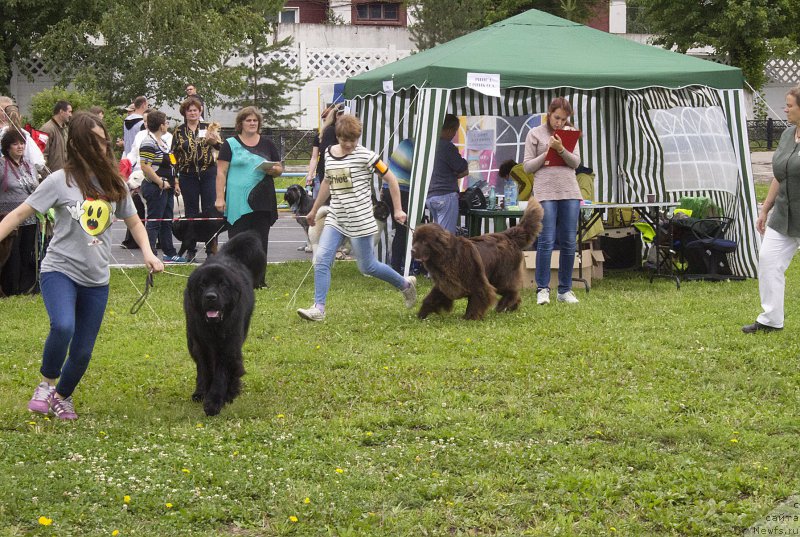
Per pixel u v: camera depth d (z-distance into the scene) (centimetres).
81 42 2492
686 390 591
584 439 502
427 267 804
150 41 2433
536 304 891
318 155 1346
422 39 2802
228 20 2628
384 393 586
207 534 376
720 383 611
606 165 1240
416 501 411
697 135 1145
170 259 1197
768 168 2475
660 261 1095
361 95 1180
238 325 534
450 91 1034
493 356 683
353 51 2886
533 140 877
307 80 2802
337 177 791
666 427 514
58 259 507
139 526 382
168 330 784
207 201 1150
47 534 371
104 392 594
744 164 1041
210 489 420
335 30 3059
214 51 2478
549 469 449
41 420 523
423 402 569
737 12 2838
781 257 738
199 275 521
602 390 588
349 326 792
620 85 990
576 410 548
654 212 1087
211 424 522
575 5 2988
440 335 750
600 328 774
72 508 394
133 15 2444
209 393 540
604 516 396
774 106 3139
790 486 425
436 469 453
